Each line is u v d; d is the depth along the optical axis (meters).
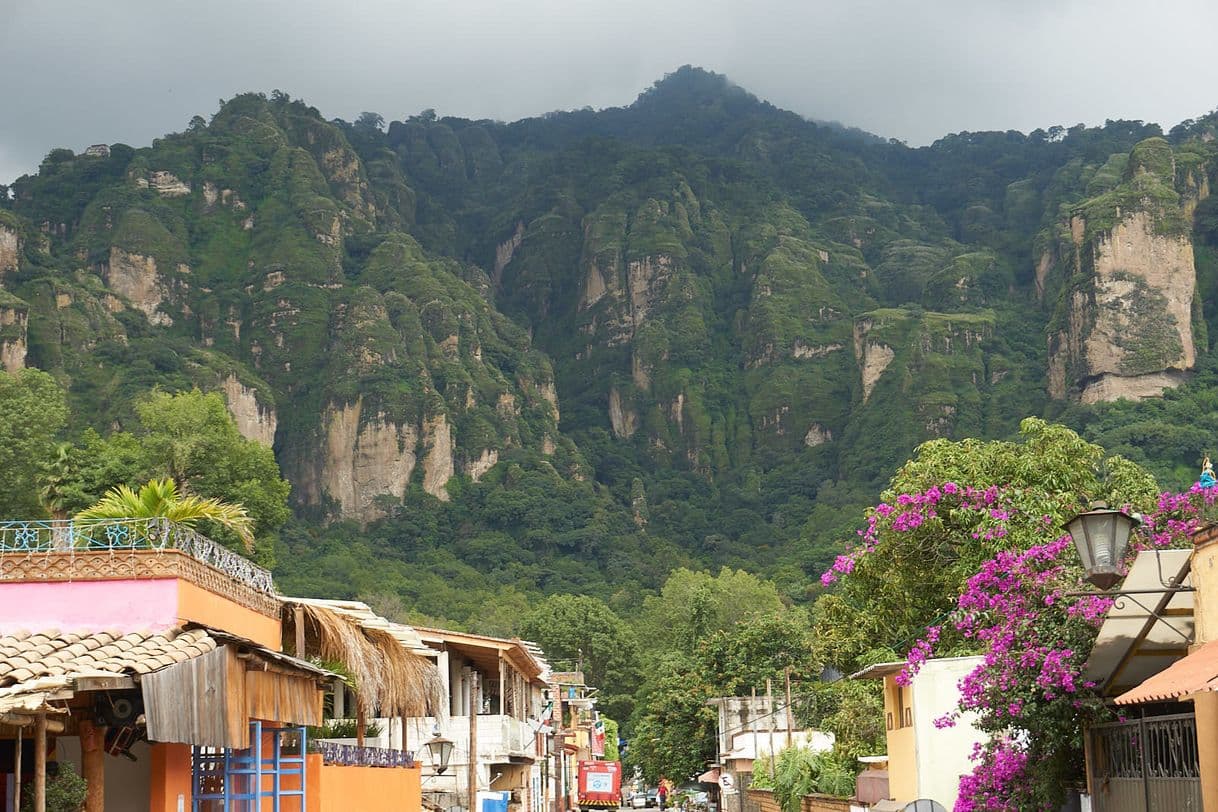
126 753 18.06
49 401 90.75
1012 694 21.11
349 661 22.47
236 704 17.27
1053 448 39.09
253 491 101.75
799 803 50.28
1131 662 19.12
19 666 15.70
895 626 38.94
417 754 41.06
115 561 17.80
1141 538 25.67
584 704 91.50
